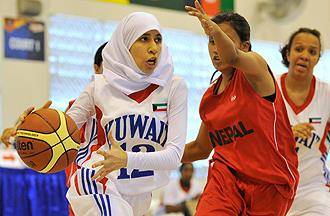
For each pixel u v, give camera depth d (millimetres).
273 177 7758
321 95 10109
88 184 7383
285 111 7922
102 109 7586
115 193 7414
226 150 8055
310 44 9922
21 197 14297
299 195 9859
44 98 19344
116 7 20969
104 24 20750
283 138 7863
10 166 14227
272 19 23328
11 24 18812
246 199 7891
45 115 7328
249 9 23812
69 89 19969
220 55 7039
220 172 7984
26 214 14344
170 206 19484
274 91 7668
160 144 7617
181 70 22547
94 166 6738
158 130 7551
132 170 7512
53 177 14711
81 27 20312
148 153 7102
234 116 7742
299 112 10031
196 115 22891
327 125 10117
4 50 18672
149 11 21641
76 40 20188
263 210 7902
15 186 14234
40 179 14562
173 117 7617
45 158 7176
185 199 19734
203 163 22375
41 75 19328
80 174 7484
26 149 7223
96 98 7625
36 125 7230
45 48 19438
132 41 7473
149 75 7551
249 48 8016
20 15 18984
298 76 9969
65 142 7270
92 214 7285
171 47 22312
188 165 19922
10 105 18656
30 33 19156
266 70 7551
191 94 22781
